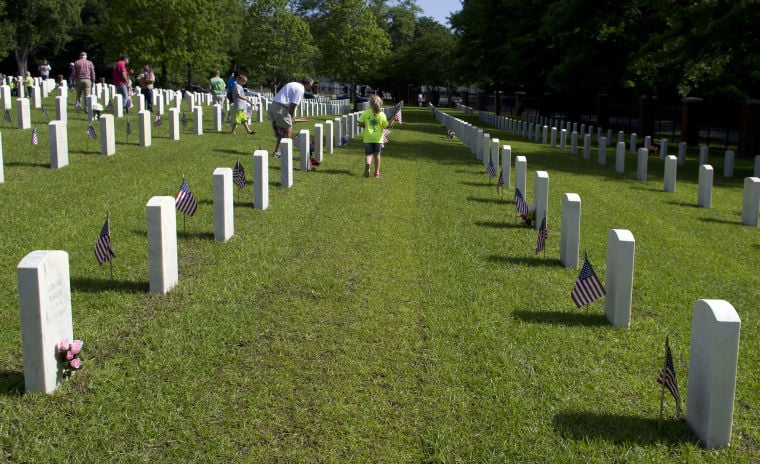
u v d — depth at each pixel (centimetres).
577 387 577
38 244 850
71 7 6431
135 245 879
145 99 2803
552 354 640
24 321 509
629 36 3166
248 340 636
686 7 2488
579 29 3347
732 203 1628
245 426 498
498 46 4662
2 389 524
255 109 2909
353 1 6216
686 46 2461
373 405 535
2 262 780
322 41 6338
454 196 1418
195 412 511
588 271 718
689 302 814
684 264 1000
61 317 537
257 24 6172
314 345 634
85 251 842
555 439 499
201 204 1126
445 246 997
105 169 1370
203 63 5128
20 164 1357
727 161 2198
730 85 2711
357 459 467
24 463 444
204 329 648
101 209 1045
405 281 828
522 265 923
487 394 559
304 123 3061
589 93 4209
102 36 4541
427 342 653
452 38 8681
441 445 486
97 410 505
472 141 2412
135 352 599
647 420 531
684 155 2508
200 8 4478
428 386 566
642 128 3572
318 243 970
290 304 730
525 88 5334
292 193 1302
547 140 3306
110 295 709
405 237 1036
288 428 498
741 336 714
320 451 475
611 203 1503
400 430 504
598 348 657
